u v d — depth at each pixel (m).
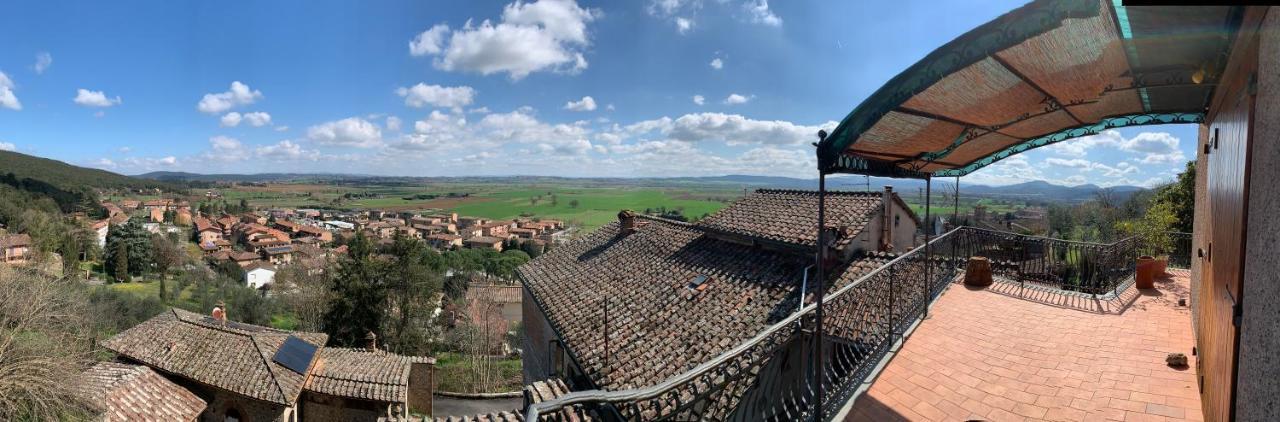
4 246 46.91
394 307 34.12
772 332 4.45
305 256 73.62
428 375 20.66
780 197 13.95
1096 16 2.31
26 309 14.52
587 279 13.48
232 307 43.09
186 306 43.41
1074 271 9.23
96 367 15.04
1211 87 3.64
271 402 14.88
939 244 9.45
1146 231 11.74
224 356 16.23
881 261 9.56
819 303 4.45
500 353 33.28
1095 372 5.10
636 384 7.80
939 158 5.55
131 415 13.29
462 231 107.75
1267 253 2.13
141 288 52.84
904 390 4.98
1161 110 4.53
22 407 11.80
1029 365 5.36
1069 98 3.83
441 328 38.28
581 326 10.49
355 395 16.56
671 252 13.38
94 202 104.44
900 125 4.05
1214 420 3.42
